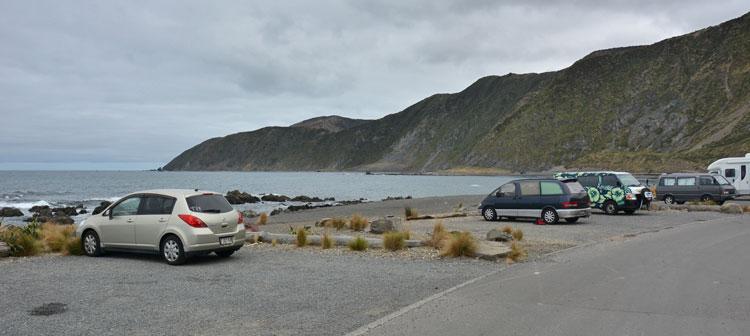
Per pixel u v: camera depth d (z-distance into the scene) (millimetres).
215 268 10844
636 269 10156
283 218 31578
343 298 8102
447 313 7008
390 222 17484
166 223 11406
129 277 9844
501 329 6277
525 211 21078
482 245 12805
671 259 11320
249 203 57469
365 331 6246
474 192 78500
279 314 7168
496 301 7660
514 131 173125
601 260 11289
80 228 12672
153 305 7648
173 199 11680
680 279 9164
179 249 11133
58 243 13242
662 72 156750
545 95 178000
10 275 10031
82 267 10977
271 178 181250
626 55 172750
